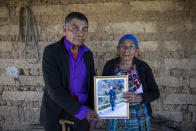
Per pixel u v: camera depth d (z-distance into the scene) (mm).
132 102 1789
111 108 1729
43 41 2832
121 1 2660
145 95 1776
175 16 2629
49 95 1629
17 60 2896
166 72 2744
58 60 1592
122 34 2727
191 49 2666
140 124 1795
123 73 1849
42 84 2920
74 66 1674
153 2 2627
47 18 2777
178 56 2699
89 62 1789
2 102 2984
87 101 1888
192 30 2633
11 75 2926
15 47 2873
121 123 1803
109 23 2721
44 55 1601
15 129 3041
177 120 2812
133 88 1825
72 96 1632
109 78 1720
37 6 2762
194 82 2717
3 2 2777
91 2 2697
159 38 2689
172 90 2771
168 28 2662
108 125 1902
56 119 1729
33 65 2893
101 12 2705
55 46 1635
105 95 1727
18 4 2773
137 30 2701
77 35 1538
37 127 2975
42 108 1757
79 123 1803
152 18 2660
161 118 2842
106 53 2779
